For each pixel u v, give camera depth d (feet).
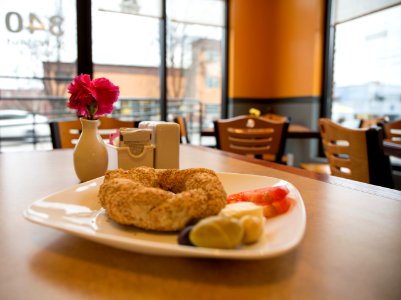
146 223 1.34
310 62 11.86
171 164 2.76
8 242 1.35
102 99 2.52
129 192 1.39
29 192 2.16
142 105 12.34
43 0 10.21
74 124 5.19
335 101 11.69
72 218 1.49
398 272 1.12
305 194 2.14
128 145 2.56
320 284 1.04
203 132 7.50
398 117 9.34
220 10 13.26
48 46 10.59
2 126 11.25
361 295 0.98
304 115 12.27
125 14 11.40
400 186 8.62
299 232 1.21
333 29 11.53
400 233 1.47
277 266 1.15
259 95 13.99
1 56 10.12
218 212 1.32
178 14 12.40
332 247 1.32
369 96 10.28
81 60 10.64
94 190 1.88
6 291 0.98
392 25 9.39
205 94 13.51
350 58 10.94
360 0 10.37
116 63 11.45
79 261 1.18
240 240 1.12
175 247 1.04
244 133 5.50
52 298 0.95
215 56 13.50
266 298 0.96
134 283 1.03
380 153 3.40
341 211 1.78
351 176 3.70
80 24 10.49
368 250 1.29
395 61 9.36
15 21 10.04
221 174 2.29
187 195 1.34
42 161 3.39
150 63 12.19
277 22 13.52
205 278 1.07
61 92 11.14
